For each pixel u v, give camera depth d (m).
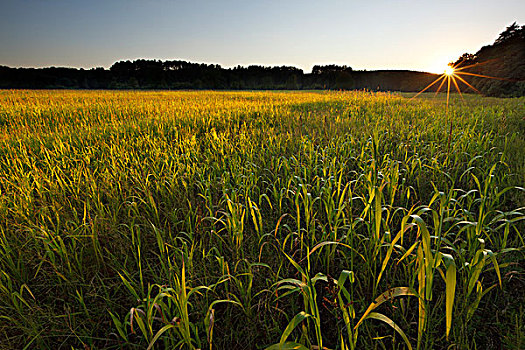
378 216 2.36
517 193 3.86
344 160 5.38
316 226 3.41
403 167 5.13
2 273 2.51
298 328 2.25
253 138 7.39
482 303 2.35
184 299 1.70
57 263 2.89
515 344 1.96
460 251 2.28
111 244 3.07
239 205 3.15
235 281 2.38
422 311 1.78
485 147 5.67
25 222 3.30
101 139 7.23
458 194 4.18
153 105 15.62
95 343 2.18
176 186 4.30
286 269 2.77
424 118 10.23
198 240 3.26
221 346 2.15
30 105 14.85
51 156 5.89
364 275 2.52
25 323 2.21
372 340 2.10
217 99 22.62
